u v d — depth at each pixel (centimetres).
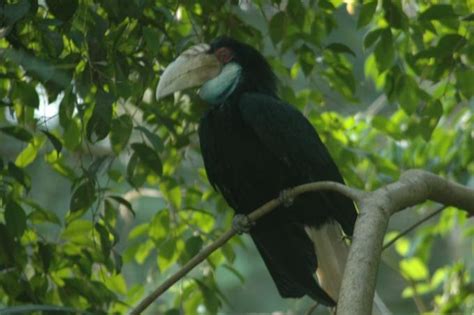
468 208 1020
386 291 2333
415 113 1294
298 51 1234
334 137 1380
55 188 2023
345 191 920
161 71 1177
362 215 880
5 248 1078
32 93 1035
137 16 984
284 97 1274
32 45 1033
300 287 1091
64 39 1048
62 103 1009
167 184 1299
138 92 1060
